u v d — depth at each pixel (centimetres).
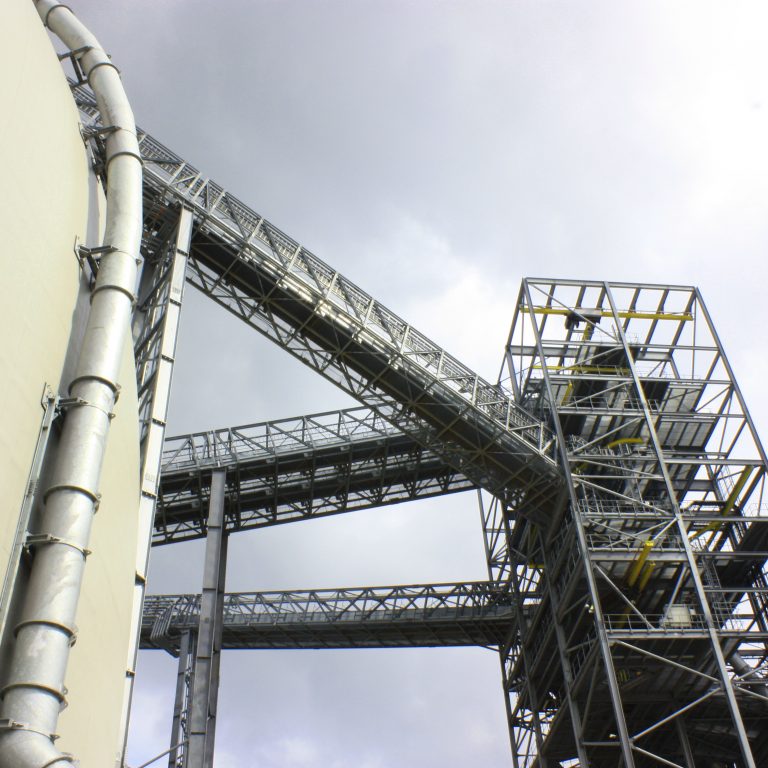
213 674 4041
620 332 4462
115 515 1684
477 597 4797
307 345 3972
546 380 4256
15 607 1255
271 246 3812
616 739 4100
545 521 4275
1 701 1188
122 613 1734
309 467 4506
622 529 4016
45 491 1362
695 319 4672
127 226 1795
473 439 4119
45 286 1419
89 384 1491
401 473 4647
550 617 4175
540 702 4234
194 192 3703
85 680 1457
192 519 4556
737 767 4012
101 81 2252
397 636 4856
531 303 4547
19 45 1423
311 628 4803
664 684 3738
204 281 3841
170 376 2811
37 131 1454
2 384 1240
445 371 4056
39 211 1417
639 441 4303
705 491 4275
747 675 3556
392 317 4034
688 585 3888
